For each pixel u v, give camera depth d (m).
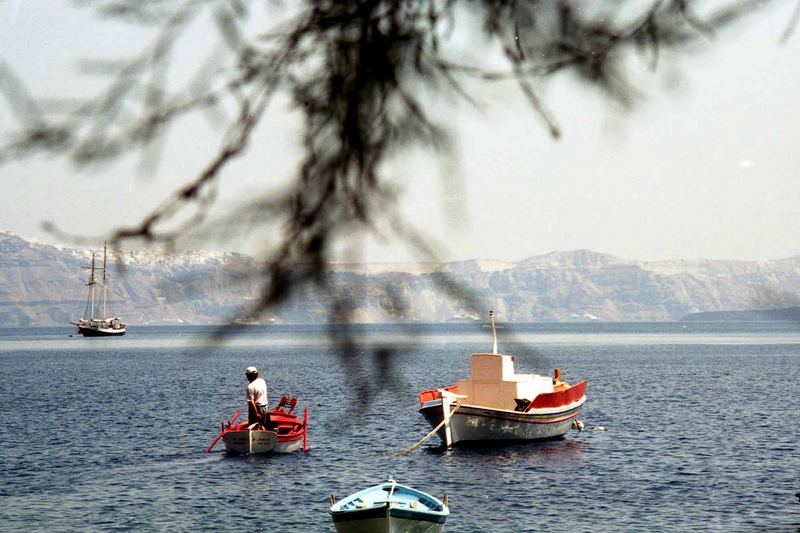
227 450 89.44
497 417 90.06
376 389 4.66
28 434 106.19
